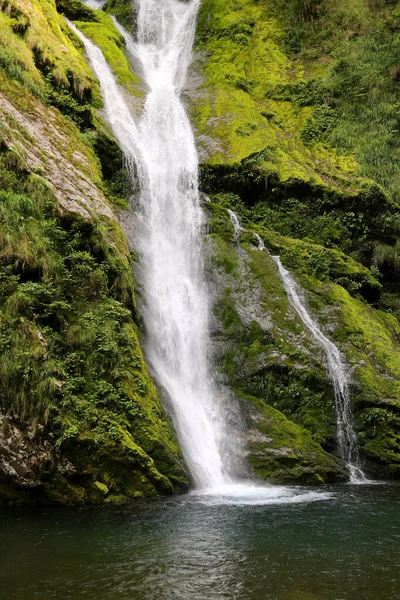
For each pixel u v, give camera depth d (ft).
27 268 34.01
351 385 44.14
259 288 50.62
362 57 84.12
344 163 70.49
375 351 47.24
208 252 53.36
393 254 61.31
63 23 72.08
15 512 27.20
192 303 48.93
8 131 41.06
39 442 28.55
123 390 33.04
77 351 33.01
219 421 40.09
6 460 28.25
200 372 44.80
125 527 24.64
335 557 20.90
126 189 56.29
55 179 42.39
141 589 17.62
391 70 79.82
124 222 50.96
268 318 48.14
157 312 44.98
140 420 32.55
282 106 80.74
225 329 47.80
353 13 91.86
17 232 34.68
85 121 56.18
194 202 59.52
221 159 65.36
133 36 100.78
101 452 29.81
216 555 20.94
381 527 25.30
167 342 44.11
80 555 20.74
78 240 38.68
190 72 87.71
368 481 39.32
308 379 43.93
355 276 56.54
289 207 63.72
